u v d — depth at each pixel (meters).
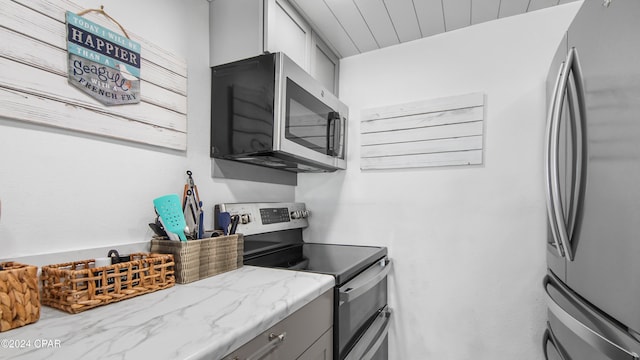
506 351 1.44
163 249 1.01
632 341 0.60
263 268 1.20
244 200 1.56
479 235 1.51
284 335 0.79
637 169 0.59
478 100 1.53
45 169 0.83
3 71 0.74
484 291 1.49
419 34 1.66
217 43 1.34
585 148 0.82
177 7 1.21
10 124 0.76
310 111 1.41
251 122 1.26
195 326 0.65
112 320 0.68
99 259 0.86
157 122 1.11
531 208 1.42
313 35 1.58
